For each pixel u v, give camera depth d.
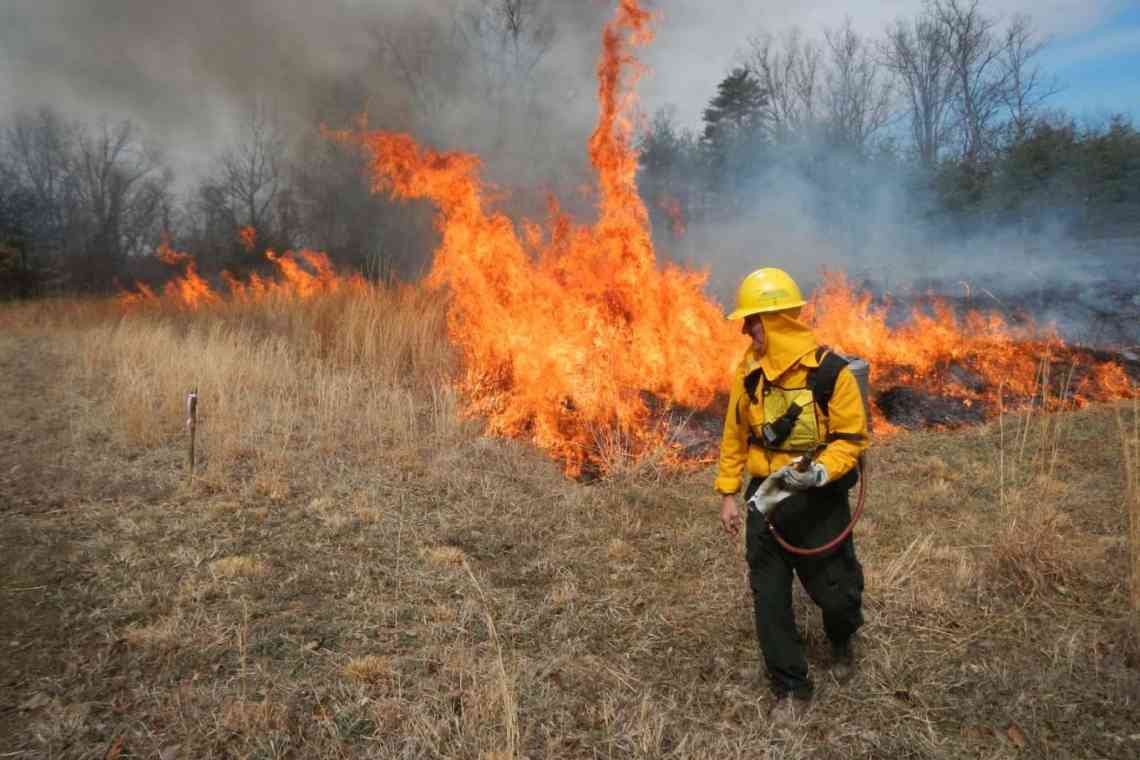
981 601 3.70
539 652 3.41
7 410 7.38
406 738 2.78
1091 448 5.78
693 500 5.20
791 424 2.86
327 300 10.66
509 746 2.70
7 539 4.45
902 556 3.99
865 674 3.18
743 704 3.04
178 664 3.24
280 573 4.10
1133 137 21.11
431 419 6.86
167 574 4.04
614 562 4.30
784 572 2.99
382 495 5.24
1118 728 2.82
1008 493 5.03
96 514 4.83
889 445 6.25
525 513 5.00
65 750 2.73
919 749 2.76
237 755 2.70
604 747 2.80
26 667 3.21
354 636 3.49
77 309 17.36
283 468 5.66
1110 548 4.12
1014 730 2.85
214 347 8.62
